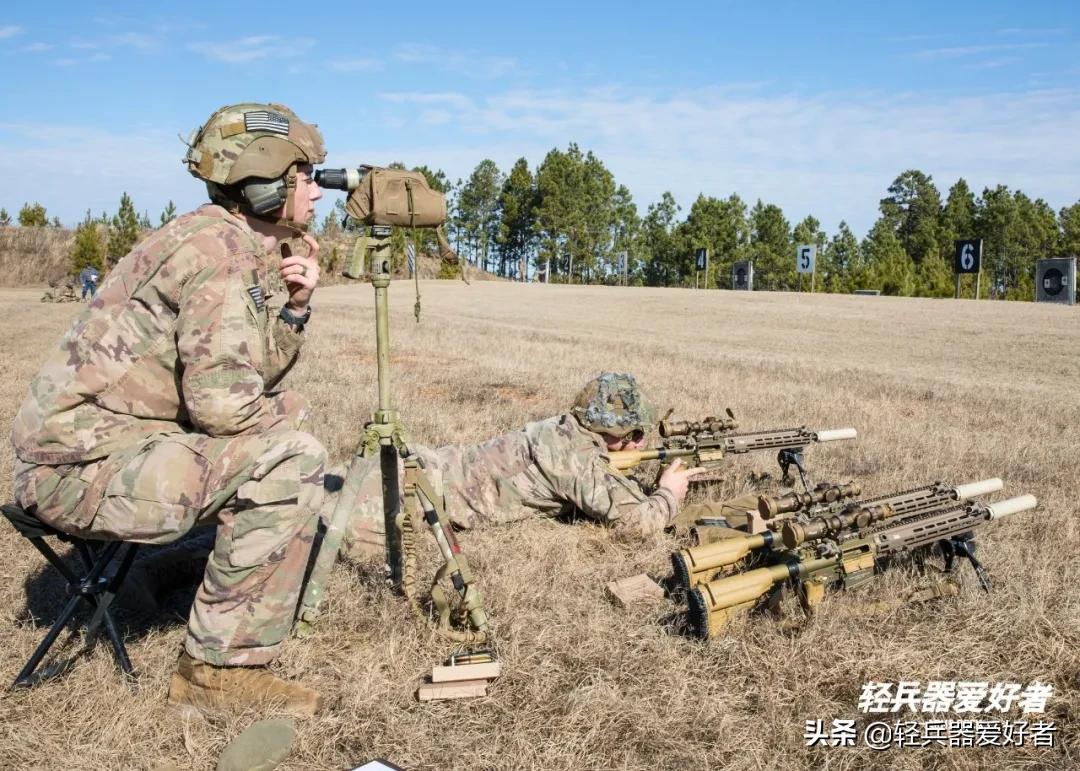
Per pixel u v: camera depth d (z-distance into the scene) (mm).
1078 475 7211
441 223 3805
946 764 3162
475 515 5477
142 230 67688
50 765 3062
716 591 3943
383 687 3564
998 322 31094
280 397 3920
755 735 3291
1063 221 124500
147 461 3219
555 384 12164
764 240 118750
